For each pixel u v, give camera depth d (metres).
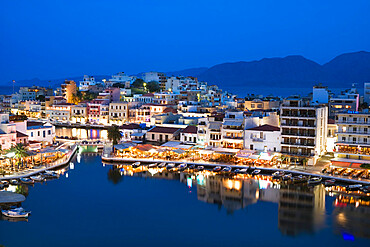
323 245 70.62
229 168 119.88
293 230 76.94
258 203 92.44
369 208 87.81
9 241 71.50
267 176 115.44
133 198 96.88
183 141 151.88
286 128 127.75
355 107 184.50
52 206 90.44
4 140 127.69
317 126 124.31
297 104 129.62
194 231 77.38
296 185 105.88
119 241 72.69
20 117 154.12
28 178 110.19
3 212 84.12
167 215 85.81
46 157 131.62
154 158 135.38
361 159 113.12
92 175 118.00
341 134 117.12
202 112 196.62
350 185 100.94
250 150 131.25
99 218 83.69
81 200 95.00
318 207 88.81
